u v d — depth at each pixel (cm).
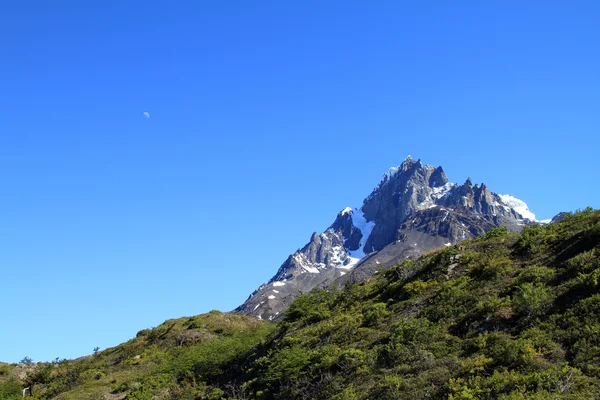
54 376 5784
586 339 1997
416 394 2092
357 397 2305
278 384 3102
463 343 2377
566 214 3538
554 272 2652
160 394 4178
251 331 6066
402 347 2564
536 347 2072
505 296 2670
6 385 5525
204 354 4759
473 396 1873
